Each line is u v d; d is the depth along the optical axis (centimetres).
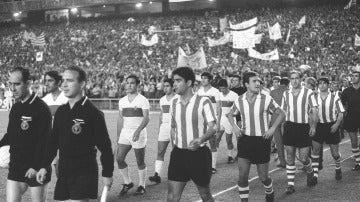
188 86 546
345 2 4322
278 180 887
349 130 998
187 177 543
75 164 443
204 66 2166
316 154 866
